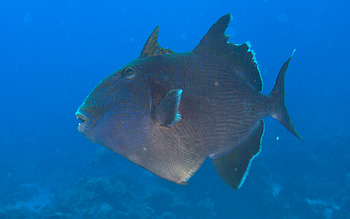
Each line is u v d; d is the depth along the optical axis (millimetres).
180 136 1184
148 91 1176
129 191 9797
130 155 1143
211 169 9734
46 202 12383
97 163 12688
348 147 15609
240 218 9234
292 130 1571
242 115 1382
